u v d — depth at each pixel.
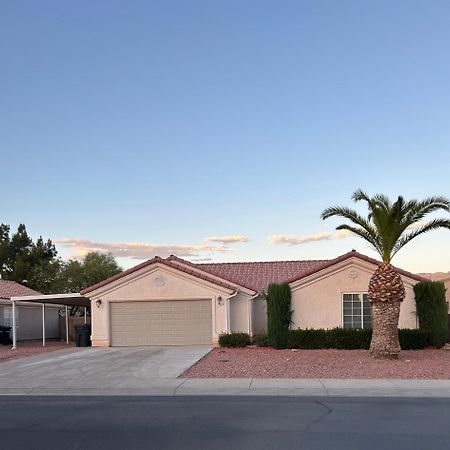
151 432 9.66
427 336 24.66
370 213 21.25
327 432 9.48
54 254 54.97
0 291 33.78
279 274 32.97
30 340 36.25
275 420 10.54
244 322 27.42
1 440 9.24
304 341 24.69
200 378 16.34
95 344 26.86
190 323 26.67
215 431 9.66
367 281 26.33
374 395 13.73
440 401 12.80
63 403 13.20
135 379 16.50
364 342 24.42
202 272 27.88
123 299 26.94
